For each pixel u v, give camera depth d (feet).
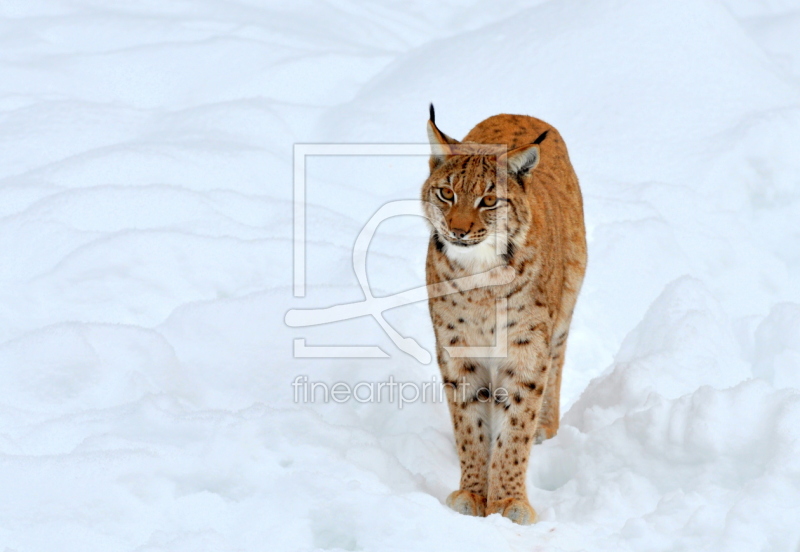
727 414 33.04
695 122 66.08
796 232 59.62
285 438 32.24
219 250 49.83
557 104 68.44
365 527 27.68
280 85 76.13
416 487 33.27
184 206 54.03
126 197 53.98
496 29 79.05
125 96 74.54
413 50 81.15
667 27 73.82
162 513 28.09
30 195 54.80
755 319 49.62
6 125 65.92
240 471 30.37
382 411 39.04
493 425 35.58
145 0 91.86
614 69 70.49
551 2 82.79
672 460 33.14
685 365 40.70
